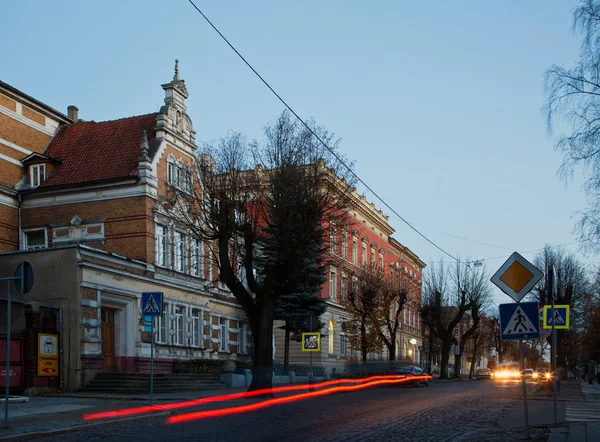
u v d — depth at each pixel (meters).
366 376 46.91
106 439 14.16
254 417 18.42
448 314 74.88
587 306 57.44
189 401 24.84
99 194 36.97
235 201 28.77
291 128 29.38
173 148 39.25
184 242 39.69
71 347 30.20
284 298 43.59
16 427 16.08
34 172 39.41
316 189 28.19
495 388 41.56
